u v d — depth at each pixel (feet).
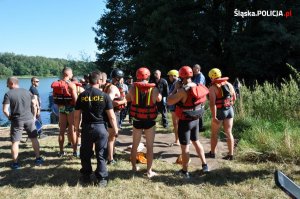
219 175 20.22
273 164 21.74
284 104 34.78
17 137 22.34
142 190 18.29
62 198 17.51
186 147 19.89
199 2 89.30
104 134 18.89
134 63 96.73
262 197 17.03
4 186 19.22
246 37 80.53
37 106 32.22
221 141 28.84
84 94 18.84
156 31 87.56
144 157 23.43
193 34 87.25
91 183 19.45
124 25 112.06
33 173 21.39
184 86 19.39
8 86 22.31
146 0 97.96
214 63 86.58
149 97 19.54
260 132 26.81
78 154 25.04
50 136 33.73
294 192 6.91
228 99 22.45
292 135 25.25
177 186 18.72
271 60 77.77
